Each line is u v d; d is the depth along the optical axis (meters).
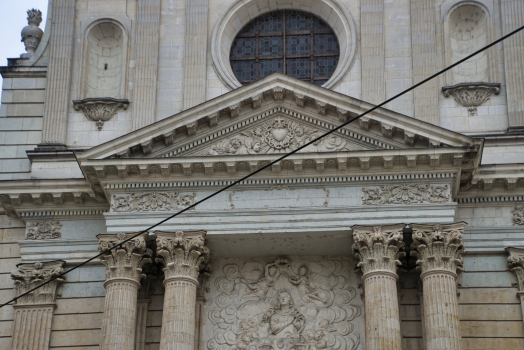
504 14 45.41
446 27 45.62
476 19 46.41
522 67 44.28
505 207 41.66
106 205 42.69
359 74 45.22
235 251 41.50
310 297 41.25
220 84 45.66
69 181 42.28
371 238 38.88
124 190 40.72
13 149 45.34
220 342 40.84
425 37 45.38
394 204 39.62
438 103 44.34
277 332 40.75
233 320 41.16
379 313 37.84
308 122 40.94
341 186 40.22
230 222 40.00
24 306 41.66
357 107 39.97
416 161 39.50
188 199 40.53
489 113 44.06
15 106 46.06
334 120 40.69
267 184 40.41
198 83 45.50
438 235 38.66
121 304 38.97
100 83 46.81
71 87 46.03
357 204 39.88
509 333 39.88
